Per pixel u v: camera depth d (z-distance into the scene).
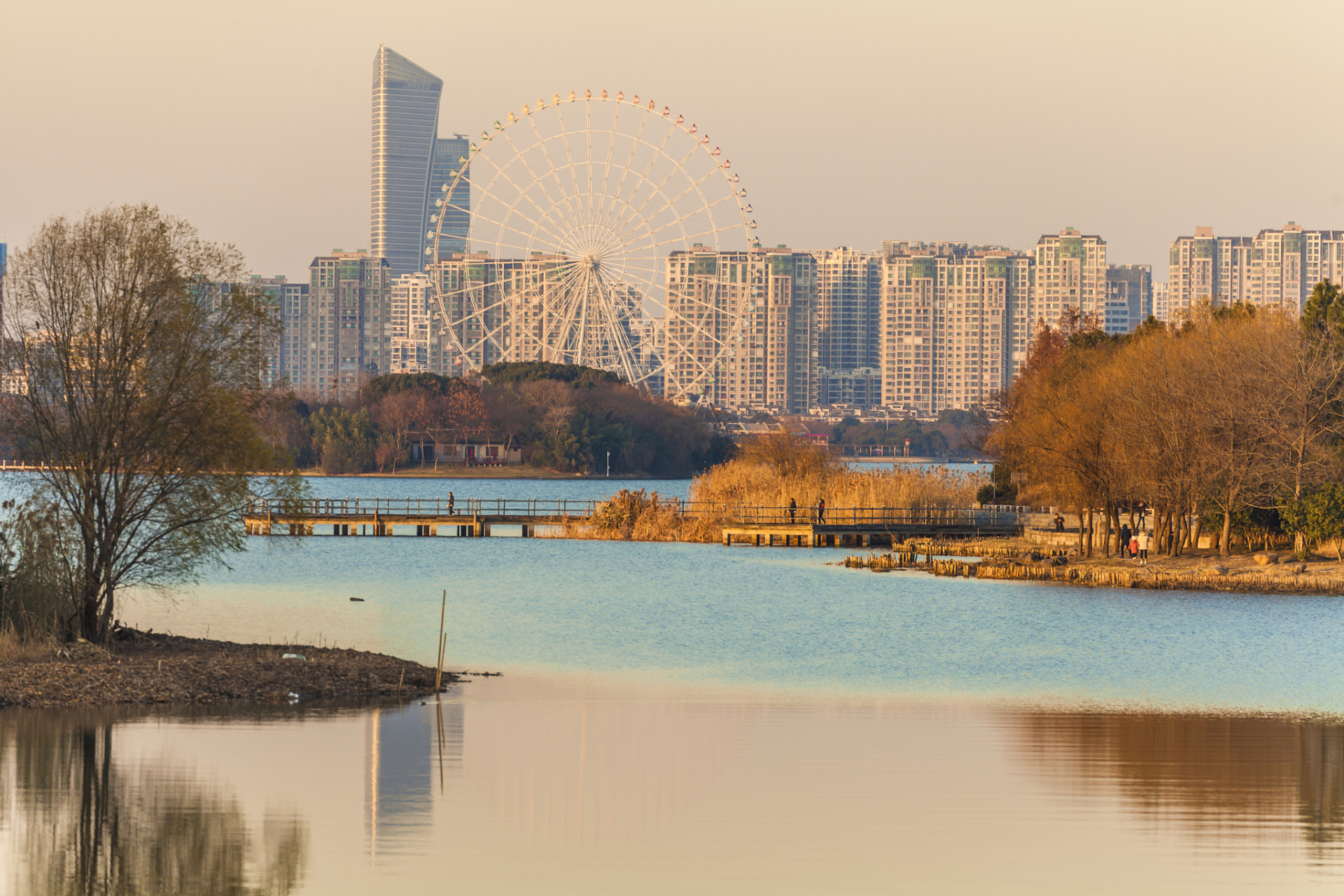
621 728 59.94
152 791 46.94
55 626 71.50
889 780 50.50
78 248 72.62
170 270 73.00
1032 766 52.75
